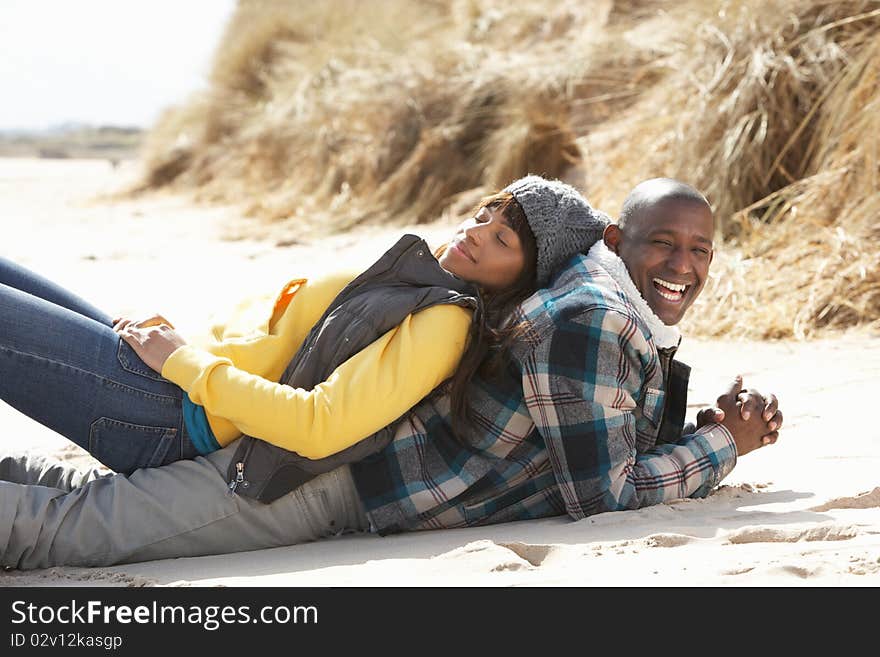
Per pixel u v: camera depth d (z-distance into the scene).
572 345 2.72
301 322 2.88
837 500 2.86
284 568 2.62
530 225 2.85
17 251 9.91
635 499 2.81
